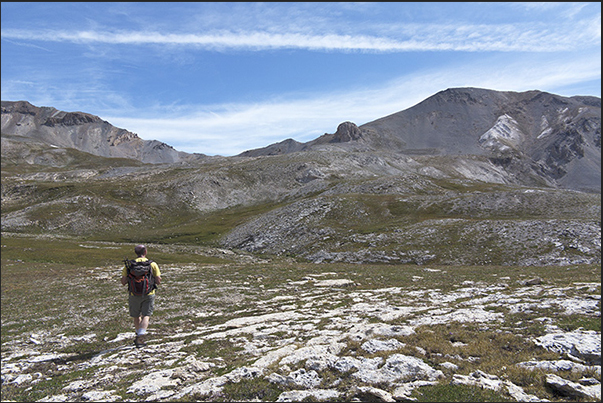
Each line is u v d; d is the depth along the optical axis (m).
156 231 146.25
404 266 55.81
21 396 11.02
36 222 147.00
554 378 9.38
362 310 21.25
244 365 11.98
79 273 49.56
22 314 27.09
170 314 23.94
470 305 20.42
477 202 104.19
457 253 67.62
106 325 22.02
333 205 116.25
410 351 11.84
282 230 107.81
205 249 105.44
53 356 15.80
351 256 75.62
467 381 9.57
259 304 26.34
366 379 10.02
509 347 12.33
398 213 107.62
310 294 29.42
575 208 91.62
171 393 10.20
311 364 11.10
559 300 18.64
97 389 11.22
